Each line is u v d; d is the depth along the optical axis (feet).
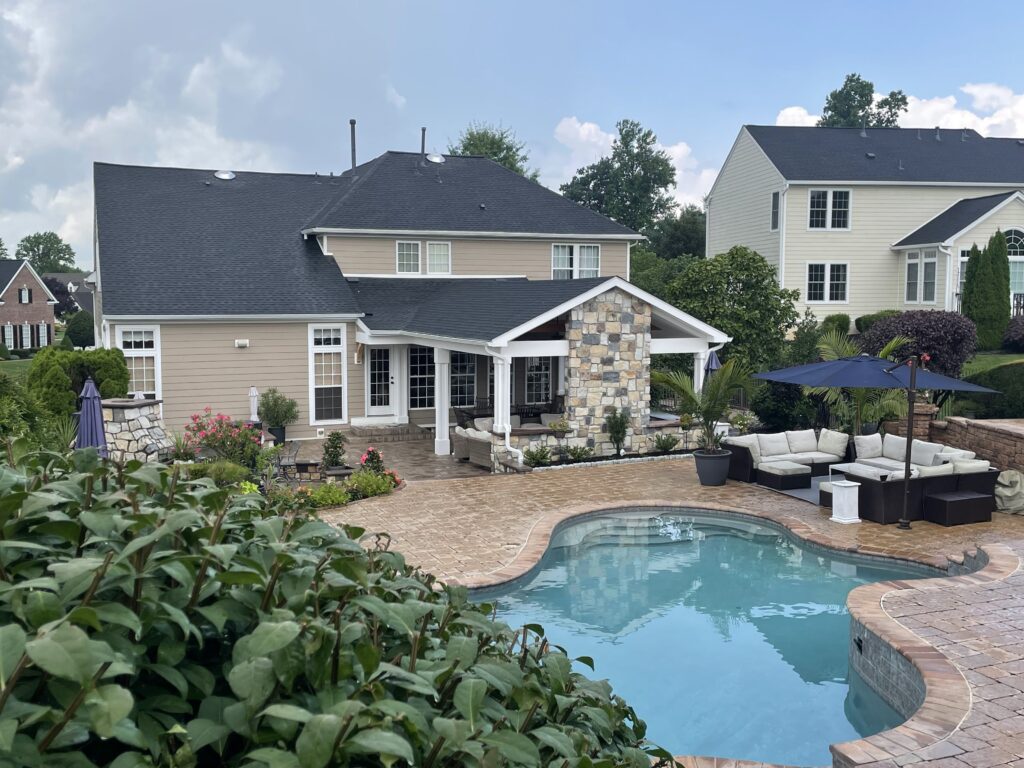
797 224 109.91
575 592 36.37
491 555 38.63
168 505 9.40
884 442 55.36
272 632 7.16
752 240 117.70
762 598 35.91
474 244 85.56
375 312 77.41
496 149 175.83
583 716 10.49
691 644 31.24
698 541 43.91
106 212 79.87
